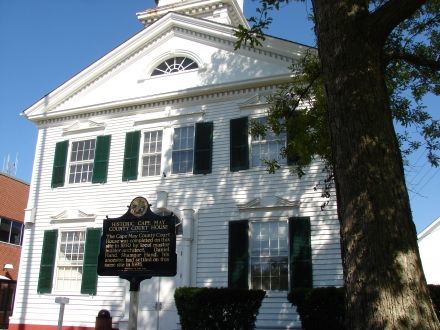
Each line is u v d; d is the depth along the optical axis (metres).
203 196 17.16
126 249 11.01
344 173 6.25
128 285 17.16
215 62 18.66
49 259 18.61
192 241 16.78
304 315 12.24
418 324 5.25
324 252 15.12
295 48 17.28
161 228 10.92
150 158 18.53
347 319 5.76
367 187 5.97
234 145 17.20
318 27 7.22
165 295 16.55
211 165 17.34
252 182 16.64
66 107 20.64
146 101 19.09
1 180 29.06
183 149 18.09
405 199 6.00
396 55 8.29
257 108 17.36
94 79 20.52
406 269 5.54
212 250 16.44
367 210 5.88
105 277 17.58
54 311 17.95
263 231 16.09
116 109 19.67
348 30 6.75
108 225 11.32
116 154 19.06
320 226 15.41
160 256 10.73
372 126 6.25
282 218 15.95
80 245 18.50
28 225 19.56
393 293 5.41
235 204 16.61
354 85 6.48
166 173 17.97
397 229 5.74
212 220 16.77
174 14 19.72
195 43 19.33
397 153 6.30
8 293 25.36
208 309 11.95
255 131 14.26
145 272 10.71
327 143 12.52
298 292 12.56
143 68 19.86
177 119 18.53
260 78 17.45
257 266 15.80
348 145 6.29
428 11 12.07
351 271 5.80
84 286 17.69
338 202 6.40
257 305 12.41
